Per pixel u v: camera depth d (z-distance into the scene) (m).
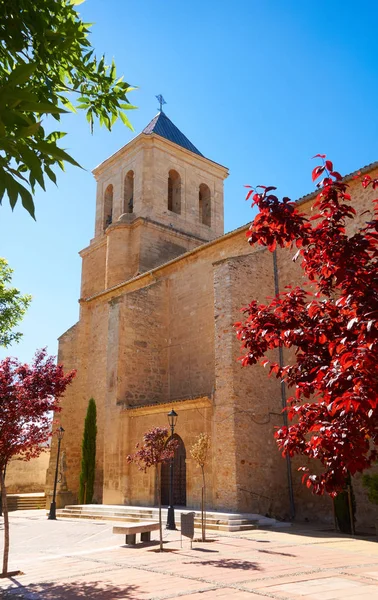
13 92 3.06
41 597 7.39
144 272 27.92
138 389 22.11
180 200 33.44
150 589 7.54
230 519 14.44
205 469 16.81
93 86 6.19
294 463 17.11
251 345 5.23
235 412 16.31
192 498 17.06
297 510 16.66
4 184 3.34
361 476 14.70
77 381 28.22
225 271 17.97
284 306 5.23
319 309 4.88
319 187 4.70
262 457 16.56
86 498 23.50
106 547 12.52
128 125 6.34
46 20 5.17
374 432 4.16
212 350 21.34
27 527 17.72
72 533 15.64
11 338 21.50
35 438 10.54
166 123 36.97
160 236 30.84
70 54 5.77
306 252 4.86
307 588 7.29
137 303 23.17
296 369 5.06
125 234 30.73
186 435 17.81
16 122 3.15
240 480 15.74
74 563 10.32
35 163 3.32
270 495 16.36
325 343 4.86
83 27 5.79
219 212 35.59
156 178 32.28
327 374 4.14
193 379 21.97
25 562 10.84
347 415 4.02
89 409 25.00
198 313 22.56
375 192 16.09
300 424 4.67
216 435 16.66
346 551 10.64
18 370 10.54
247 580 7.91
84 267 34.91
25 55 4.86
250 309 5.40
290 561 9.51
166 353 23.62
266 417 17.12
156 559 10.22
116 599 6.98
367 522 14.28
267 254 19.25
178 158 34.12
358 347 3.73
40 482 34.16
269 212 4.72
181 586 7.64
